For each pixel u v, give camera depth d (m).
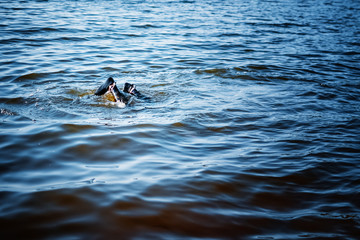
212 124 5.27
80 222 2.69
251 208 3.14
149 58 9.74
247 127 5.26
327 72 9.22
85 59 9.11
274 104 6.49
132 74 8.12
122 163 3.78
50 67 8.09
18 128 4.57
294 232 2.83
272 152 4.39
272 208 3.18
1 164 3.58
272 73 8.90
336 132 5.21
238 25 16.23
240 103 6.43
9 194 3.01
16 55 8.84
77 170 3.55
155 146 4.29
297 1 30.09
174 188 3.32
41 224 2.63
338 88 7.79
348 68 9.70
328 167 4.04
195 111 5.79
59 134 4.43
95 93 6.21
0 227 2.57
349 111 6.28
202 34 13.69
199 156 4.14
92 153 3.97
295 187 3.57
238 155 4.24
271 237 2.73
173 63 9.38
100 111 5.55
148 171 3.63
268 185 3.57
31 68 7.85
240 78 8.34
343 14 22.11
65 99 6.04
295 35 14.52
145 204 3.00
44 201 2.94
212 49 11.42
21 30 11.63
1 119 4.89
